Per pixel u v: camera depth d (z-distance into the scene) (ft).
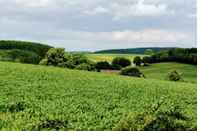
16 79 158.61
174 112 74.90
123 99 133.69
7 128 79.30
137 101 130.41
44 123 77.51
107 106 115.96
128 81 201.57
